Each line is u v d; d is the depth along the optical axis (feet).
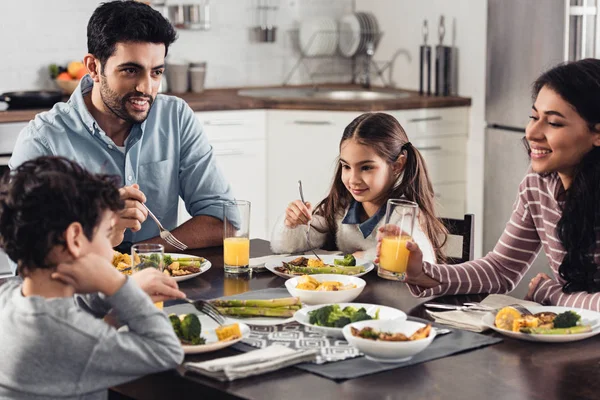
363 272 7.27
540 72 13.76
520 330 5.65
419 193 7.97
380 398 4.71
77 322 4.79
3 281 7.11
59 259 4.89
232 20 16.96
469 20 15.49
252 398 4.69
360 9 18.01
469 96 15.67
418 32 16.60
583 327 5.73
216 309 5.99
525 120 14.21
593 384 4.92
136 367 4.83
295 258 7.72
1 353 4.86
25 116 13.21
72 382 4.80
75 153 8.77
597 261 6.63
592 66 6.34
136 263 6.21
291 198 15.34
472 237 8.09
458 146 15.75
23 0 14.96
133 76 8.27
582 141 6.39
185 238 8.52
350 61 18.29
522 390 4.83
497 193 15.01
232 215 7.31
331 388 4.84
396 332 5.49
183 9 16.30
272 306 6.10
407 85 17.01
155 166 9.08
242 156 15.05
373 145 7.78
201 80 16.03
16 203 4.77
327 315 5.84
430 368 5.16
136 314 4.95
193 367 5.02
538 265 13.84
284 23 17.57
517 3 14.08
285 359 5.12
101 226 5.01
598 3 13.25
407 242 6.62
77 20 15.48
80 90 8.77
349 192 8.35
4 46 14.93
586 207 6.51
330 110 14.80
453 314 6.15
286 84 17.80
